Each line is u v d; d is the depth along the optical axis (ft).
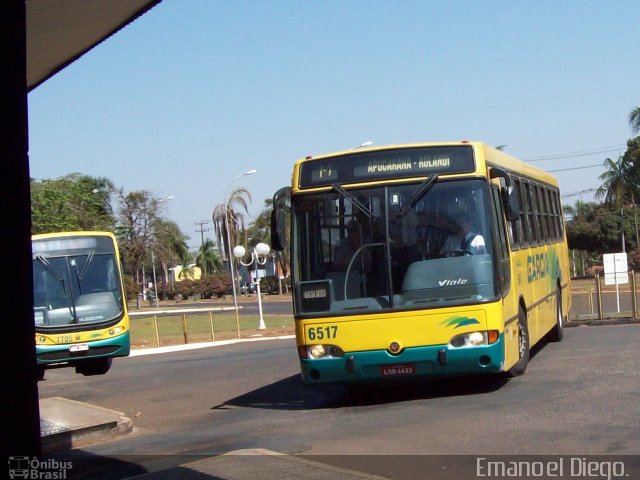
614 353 50.75
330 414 38.93
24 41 19.06
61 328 71.72
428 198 38.45
